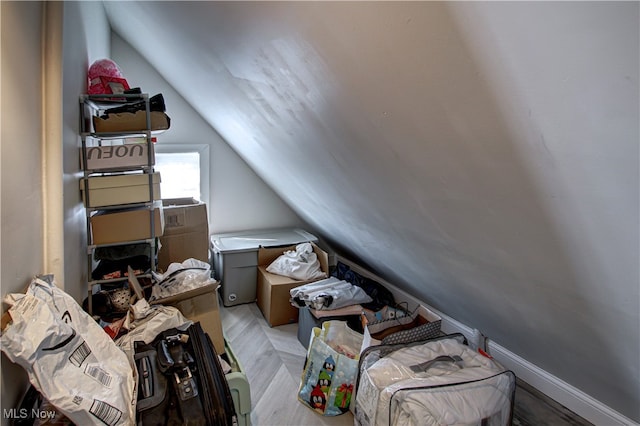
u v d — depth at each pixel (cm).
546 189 81
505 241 113
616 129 59
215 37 131
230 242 314
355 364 184
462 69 68
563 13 50
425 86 79
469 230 122
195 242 257
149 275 196
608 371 151
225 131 284
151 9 157
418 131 94
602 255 89
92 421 88
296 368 225
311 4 78
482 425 138
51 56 119
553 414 189
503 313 174
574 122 63
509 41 58
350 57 87
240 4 97
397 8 66
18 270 97
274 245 309
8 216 90
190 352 132
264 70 126
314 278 280
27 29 105
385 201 149
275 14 91
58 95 121
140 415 103
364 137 116
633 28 46
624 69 51
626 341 121
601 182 70
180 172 322
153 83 301
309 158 172
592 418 182
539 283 123
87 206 178
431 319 194
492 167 87
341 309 238
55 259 123
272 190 352
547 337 163
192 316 188
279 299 271
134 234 188
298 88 119
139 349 131
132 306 164
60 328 93
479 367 158
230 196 342
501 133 76
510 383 153
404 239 174
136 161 187
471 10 57
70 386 90
